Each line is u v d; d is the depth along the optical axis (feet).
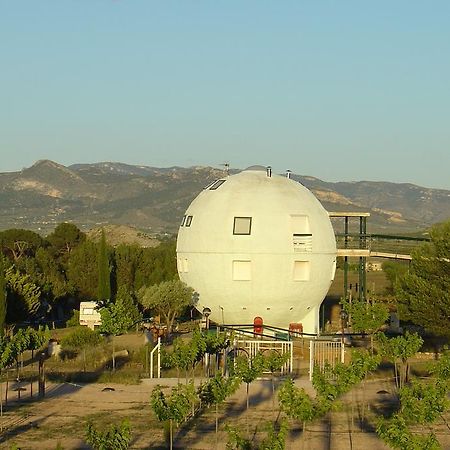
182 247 153.07
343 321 140.77
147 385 119.75
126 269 234.38
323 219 150.61
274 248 142.51
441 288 144.56
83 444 85.56
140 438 88.22
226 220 144.56
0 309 169.58
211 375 123.24
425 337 166.81
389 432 73.51
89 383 121.80
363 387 110.01
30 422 95.76
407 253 180.14
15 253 309.63
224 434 89.97
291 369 130.31
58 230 322.34
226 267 143.95
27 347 118.21
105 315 141.90
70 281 251.39
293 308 147.84
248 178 152.56
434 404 84.23
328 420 98.63
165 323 174.50
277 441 68.80
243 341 137.80
